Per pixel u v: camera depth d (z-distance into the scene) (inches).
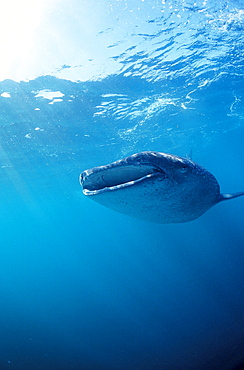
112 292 1298.0
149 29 335.0
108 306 873.5
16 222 2274.9
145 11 305.6
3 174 823.1
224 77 521.7
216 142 1094.4
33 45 314.2
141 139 757.3
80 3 277.0
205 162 1505.9
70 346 543.8
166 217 190.2
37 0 262.8
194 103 609.9
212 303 574.6
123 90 460.8
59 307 989.2
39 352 526.0
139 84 455.2
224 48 418.3
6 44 304.0
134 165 132.0
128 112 559.5
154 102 546.0
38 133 554.9
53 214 2182.6
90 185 150.3
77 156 768.9
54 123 521.7
